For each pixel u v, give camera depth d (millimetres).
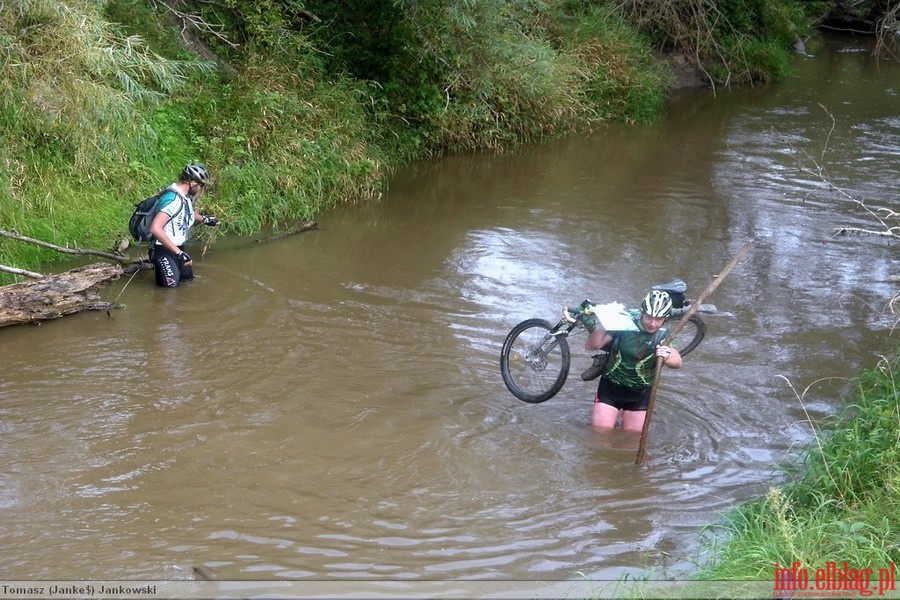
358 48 13555
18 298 7652
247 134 11188
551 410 6715
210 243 9812
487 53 14141
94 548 4891
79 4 9406
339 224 10805
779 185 12906
